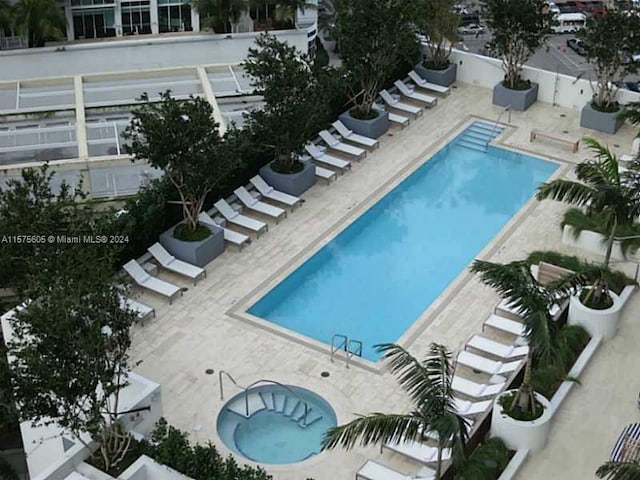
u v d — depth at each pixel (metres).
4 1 55.09
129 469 20.14
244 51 51.12
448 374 18.45
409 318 28.61
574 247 31.19
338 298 29.42
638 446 20.75
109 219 28.95
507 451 21.59
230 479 19.86
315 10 60.25
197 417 24.12
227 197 33.22
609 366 24.50
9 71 48.88
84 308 19.05
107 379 19.39
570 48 60.88
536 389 23.09
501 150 38.28
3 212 22.77
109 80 42.41
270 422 24.28
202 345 26.83
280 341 27.16
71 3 58.81
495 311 27.91
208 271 30.17
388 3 36.75
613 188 25.02
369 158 37.31
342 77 36.91
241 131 32.50
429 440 22.70
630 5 37.78
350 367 26.11
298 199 33.59
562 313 25.89
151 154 28.22
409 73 42.88
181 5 60.91
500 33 40.12
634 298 27.36
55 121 39.31
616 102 39.75
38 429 23.33
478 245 32.31
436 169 36.94
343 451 23.03
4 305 26.97
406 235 32.72
